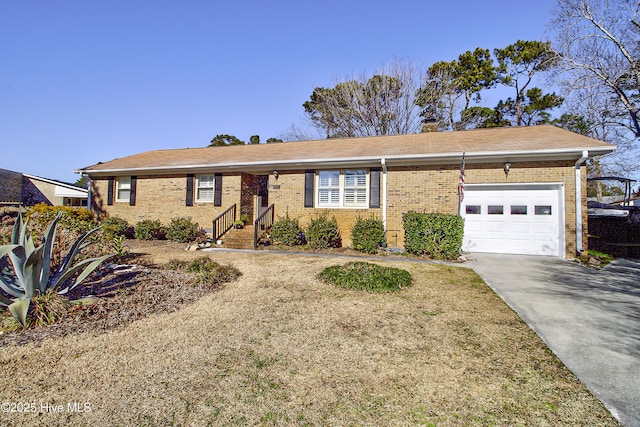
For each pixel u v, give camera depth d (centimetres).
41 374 289
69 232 782
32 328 385
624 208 1281
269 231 1129
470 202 1008
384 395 262
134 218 1376
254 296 527
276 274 680
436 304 493
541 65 2017
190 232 1196
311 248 1036
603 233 1138
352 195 1111
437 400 256
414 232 921
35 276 418
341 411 242
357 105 2400
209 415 236
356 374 294
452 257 884
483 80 2425
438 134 1324
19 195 2186
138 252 960
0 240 654
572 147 856
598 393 266
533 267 780
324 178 1145
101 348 340
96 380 280
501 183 966
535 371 301
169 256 889
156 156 1566
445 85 2338
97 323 404
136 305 470
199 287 566
